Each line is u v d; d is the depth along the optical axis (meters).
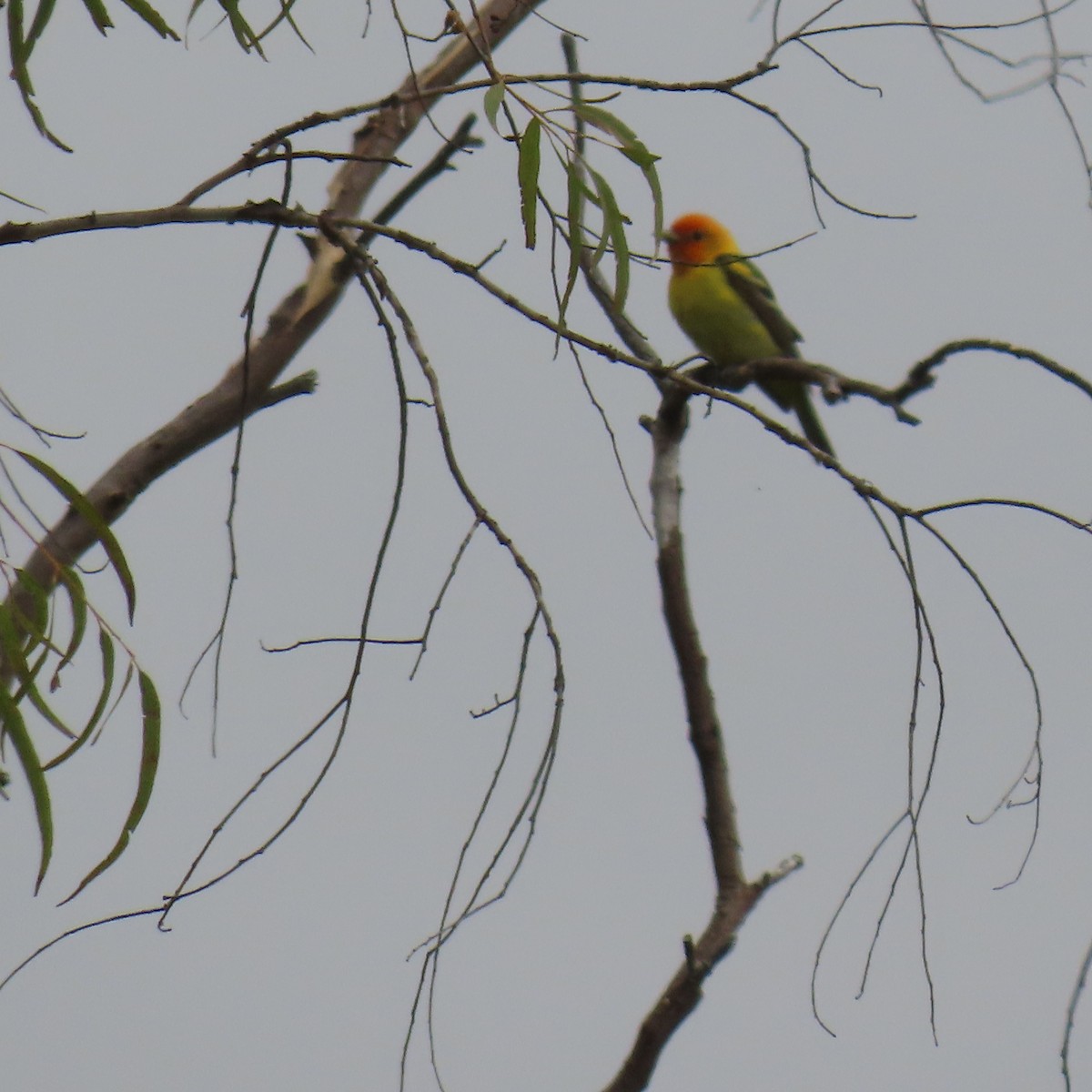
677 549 6.48
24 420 5.11
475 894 4.37
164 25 5.28
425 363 4.43
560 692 4.34
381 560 4.45
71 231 4.89
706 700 6.21
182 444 7.20
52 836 4.94
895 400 6.38
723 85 5.14
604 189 4.91
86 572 5.26
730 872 5.84
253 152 4.95
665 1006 5.46
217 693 5.00
